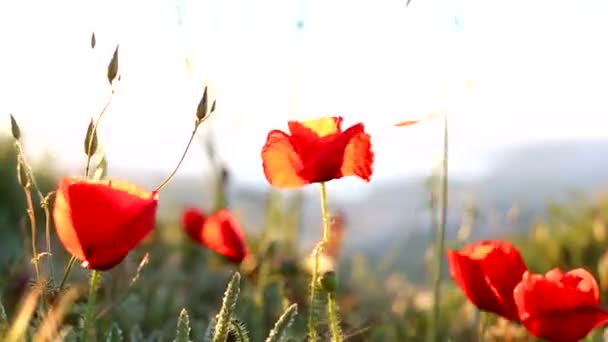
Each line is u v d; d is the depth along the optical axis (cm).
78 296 307
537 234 545
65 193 194
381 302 511
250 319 383
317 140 228
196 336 364
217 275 490
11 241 545
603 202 565
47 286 248
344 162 233
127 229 196
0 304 244
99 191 193
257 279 389
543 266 526
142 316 395
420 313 460
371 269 640
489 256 247
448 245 485
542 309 231
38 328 250
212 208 521
